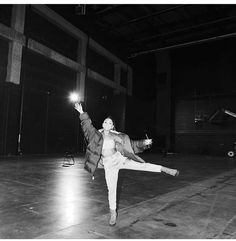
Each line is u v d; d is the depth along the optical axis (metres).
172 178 8.96
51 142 18.94
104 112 25.17
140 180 8.34
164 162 15.87
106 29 25.11
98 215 4.20
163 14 23.11
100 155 3.54
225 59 26.95
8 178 7.62
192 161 17.44
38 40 17.75
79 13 19.67
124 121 26.39
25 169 9.84
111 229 3.53
